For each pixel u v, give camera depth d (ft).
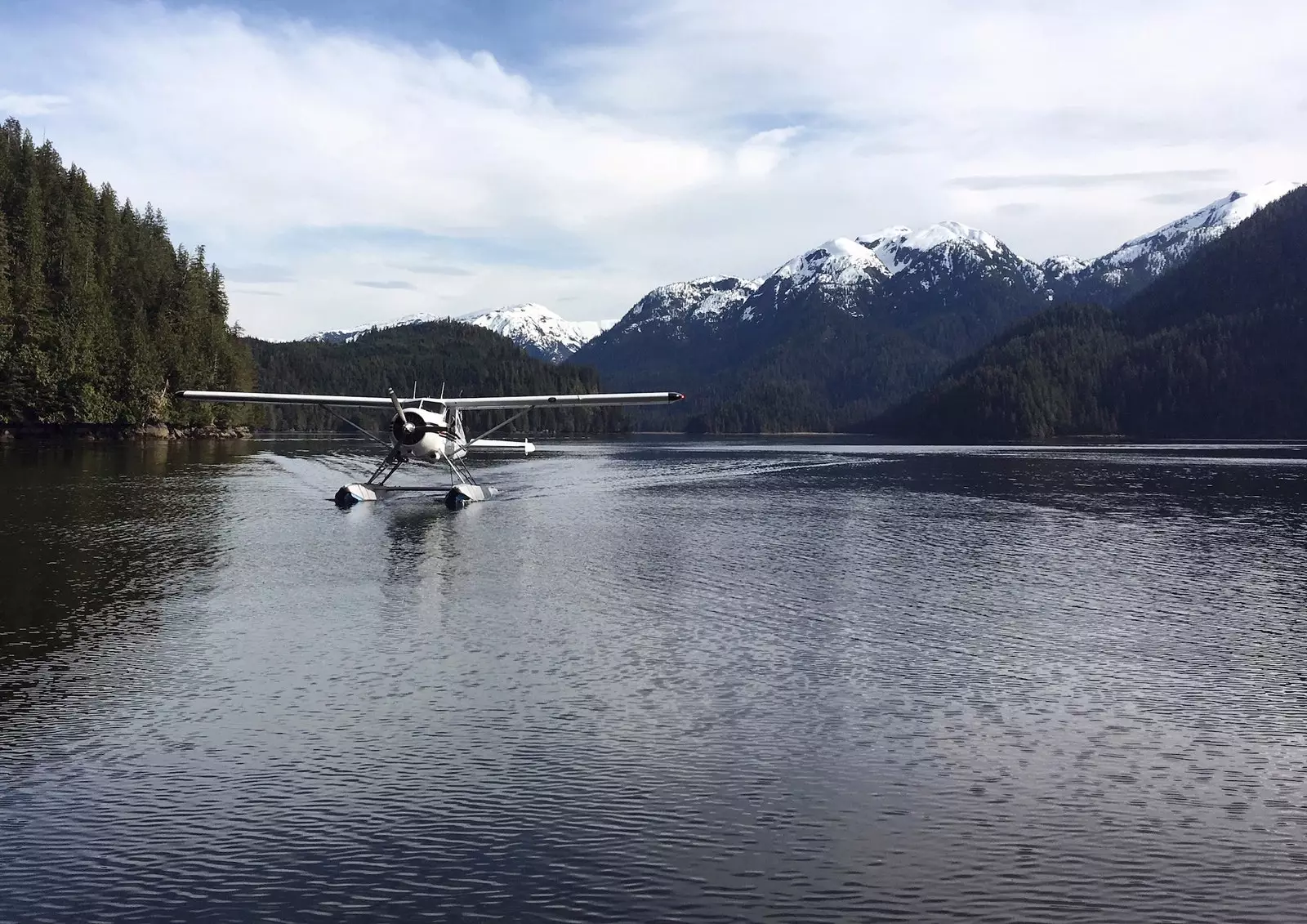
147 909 20.13
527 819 24.13
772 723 31.19
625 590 53.52
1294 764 27.89
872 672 37.11
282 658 38.34
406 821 24.00
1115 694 34.45
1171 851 22.59
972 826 23.84
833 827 23.79
